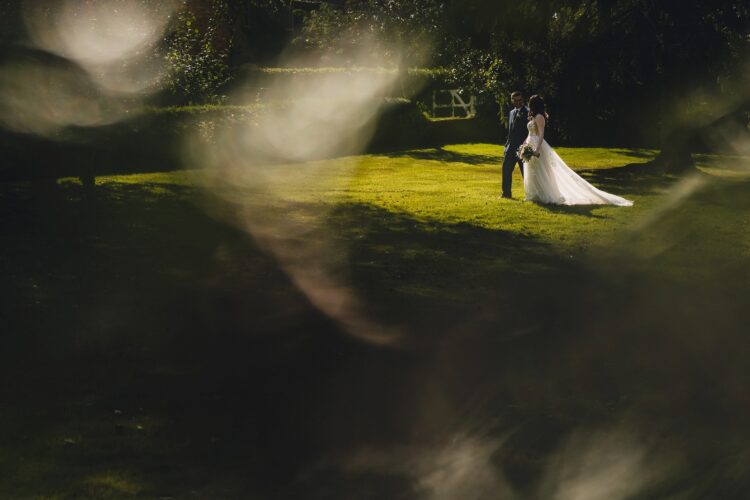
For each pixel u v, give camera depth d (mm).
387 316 8492
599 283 9953
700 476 5027
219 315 8461
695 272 10539
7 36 16172
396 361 7133
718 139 28109
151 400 6148
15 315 8148
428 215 14680
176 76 21359
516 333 7957
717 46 20594
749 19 20438
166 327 8016
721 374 6820
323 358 7188
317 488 4844
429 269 10570
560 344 7621
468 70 31703
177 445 5367
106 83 18266
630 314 8625
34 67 16469
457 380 6688
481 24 21500
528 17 21078
